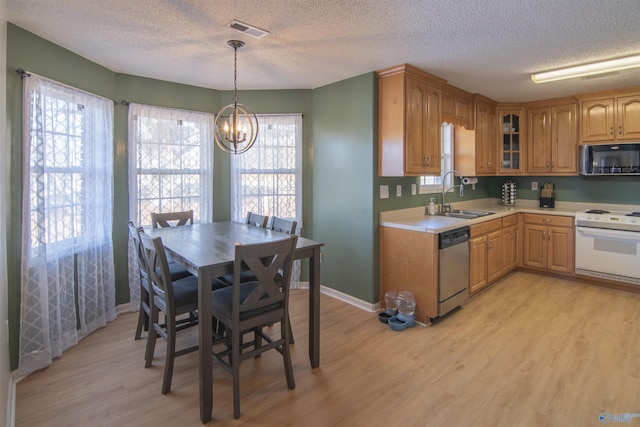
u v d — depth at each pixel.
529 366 2.44
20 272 2.35
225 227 3.22
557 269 4.30
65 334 2.67
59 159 2.61
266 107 3.97
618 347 2.68
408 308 3.16
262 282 2.06
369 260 3.44
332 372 2.39
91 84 2.99
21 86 2.34
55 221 2.56
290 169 3.98
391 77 3.23
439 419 1.92
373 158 3.35
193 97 3.78
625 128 3.85
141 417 1.95
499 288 4.05
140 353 2.65
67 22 2.29
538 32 2.41
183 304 2.24
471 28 2.35
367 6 2.05
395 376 2.34
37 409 2.01
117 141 3.30
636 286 3.81
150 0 2.00
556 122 4.37
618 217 3.80
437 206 4.17
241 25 2.31
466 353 2.62
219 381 2.32
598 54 2.84
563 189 4.72
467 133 4.29
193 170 3.75
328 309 3.50
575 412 1.96
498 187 5.30
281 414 1.98
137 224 3.41
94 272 2.97
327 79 3.59
